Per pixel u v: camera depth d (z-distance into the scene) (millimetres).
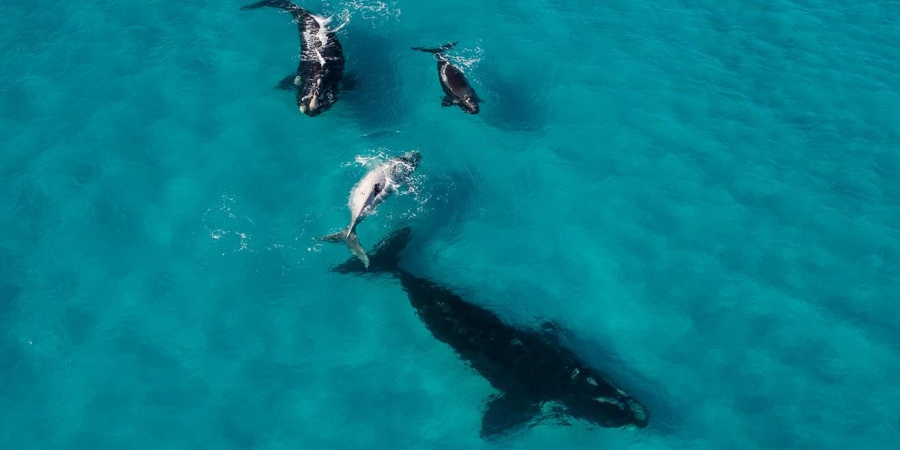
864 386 23375
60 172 27406
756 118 29688
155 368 23516
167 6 32781
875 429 22562
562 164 28109
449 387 23234
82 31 31719
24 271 25188
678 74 31000
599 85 30406
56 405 22719
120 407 22766
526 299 24984
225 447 22203
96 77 30141
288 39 31375
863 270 25797
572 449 22109
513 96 29953
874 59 31750
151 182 27234
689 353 24078
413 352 23844
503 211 26938
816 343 24234
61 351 23656
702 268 25875
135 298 24781
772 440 22422
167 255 25719
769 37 32656
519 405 22500
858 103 30156
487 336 23156
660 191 27625
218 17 32188
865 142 29016
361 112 29031
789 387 23391
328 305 24828
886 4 34062
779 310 24938
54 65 30516
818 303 25094
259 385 23312
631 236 26562
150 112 29078
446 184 27297
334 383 23406
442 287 24672
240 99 29406
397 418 22812
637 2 33969
